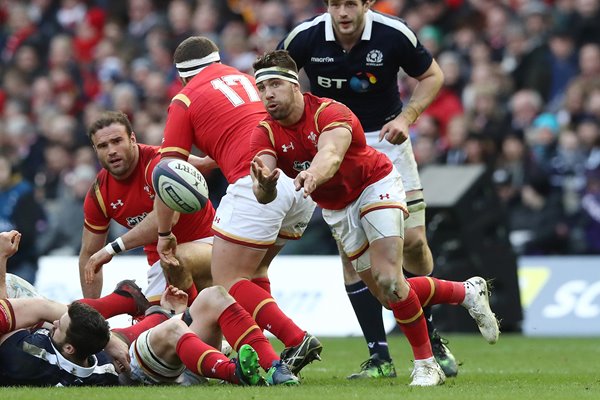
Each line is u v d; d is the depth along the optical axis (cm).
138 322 2789
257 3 6862
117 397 2253
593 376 2989
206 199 2678
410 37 2995
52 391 2375
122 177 2997
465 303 2822
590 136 5278
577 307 4859
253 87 2892
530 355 3800
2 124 6569
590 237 5153
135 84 6462
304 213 2825
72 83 6812
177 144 2834
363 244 2662
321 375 3070
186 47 2914
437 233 4591
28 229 5147
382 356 2989
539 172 5231
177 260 2850
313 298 4881
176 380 2595
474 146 5300
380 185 2608
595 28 6088
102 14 7256
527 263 5003
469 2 6406
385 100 3098
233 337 2570
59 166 6175
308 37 3023
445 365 3008
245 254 2725
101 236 3100
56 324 2522
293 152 2564
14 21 7312
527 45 6003
